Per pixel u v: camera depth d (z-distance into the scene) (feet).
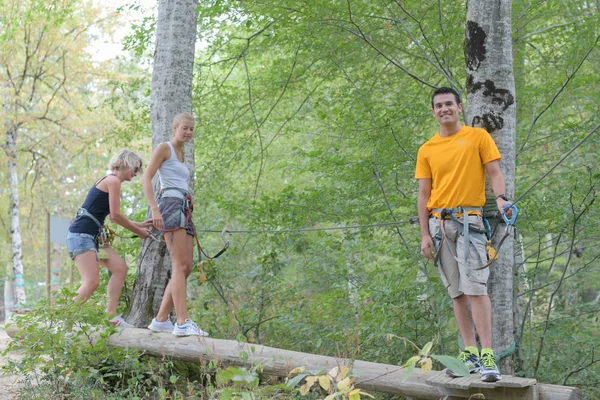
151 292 21.24
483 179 13.60
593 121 21.80
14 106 61.00
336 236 26.40
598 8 25.95
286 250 25.84
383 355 21.02
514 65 27.09
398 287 21.30
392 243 25.41
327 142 30.25
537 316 25.36
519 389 12.58
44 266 94.99
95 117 61.72
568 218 20.33
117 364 18.79
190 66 22.70
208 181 28.12
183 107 22.39
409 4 23.52
